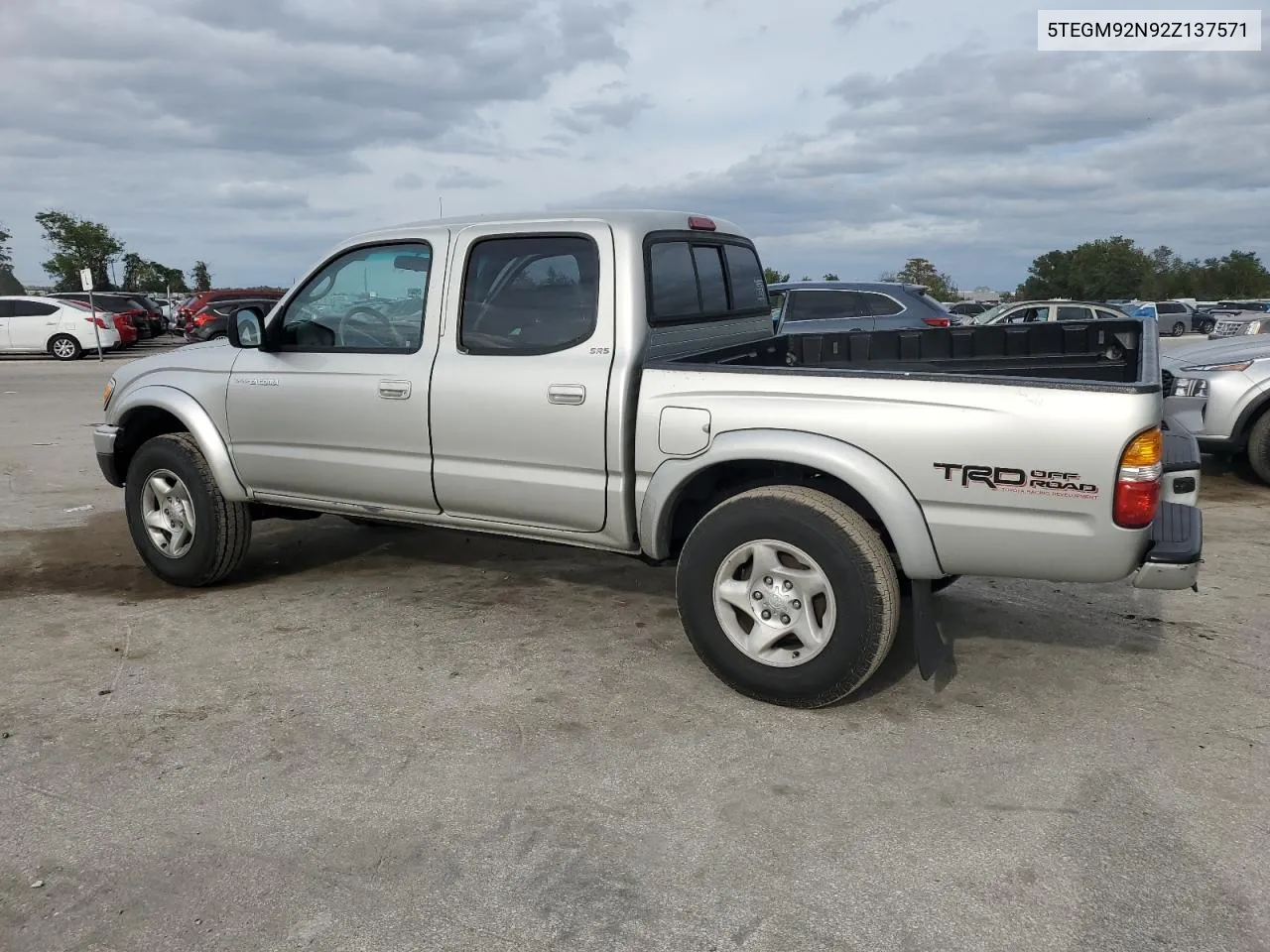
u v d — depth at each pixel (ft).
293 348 15.43
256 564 18.67
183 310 90.63
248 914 8.38
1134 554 10.46
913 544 11.14
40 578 17.99
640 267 12.85
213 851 9.27
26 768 10.83
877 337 16.97
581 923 8.23
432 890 8.69
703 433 11.98
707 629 12.36
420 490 14.47
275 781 10.51
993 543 10.85
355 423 14.75
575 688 12.84
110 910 8.45
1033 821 9.66
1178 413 25.20
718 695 12.58
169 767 10.84
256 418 15.75
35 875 8.93
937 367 16.51
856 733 11.54
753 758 10.97
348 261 14.98
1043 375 15.74
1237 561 18.35
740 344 15.47
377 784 10.44
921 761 10.88
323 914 8.37
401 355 14.37
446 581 17.52
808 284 38.68
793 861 9.06
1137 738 11.38
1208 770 10.64
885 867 8.95
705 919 8.26
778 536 11.68
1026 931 8.07
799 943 7.96
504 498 13.75
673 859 9.11
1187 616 15.43
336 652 14.17
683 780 10.50
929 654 11.59
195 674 13.37
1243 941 7.92
